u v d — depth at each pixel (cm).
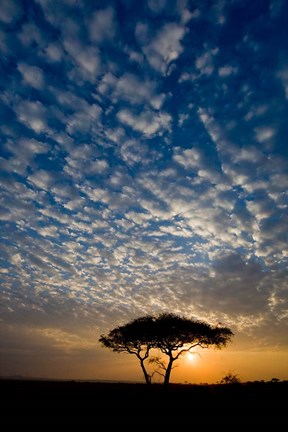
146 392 3669
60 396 3197
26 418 2116
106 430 1891
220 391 3553
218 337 4700
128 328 4812
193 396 3294
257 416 2350
